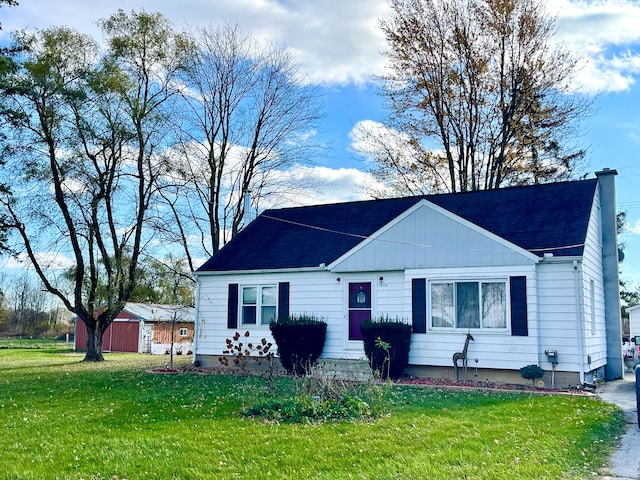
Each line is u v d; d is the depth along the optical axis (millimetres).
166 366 20969
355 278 17641
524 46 26438
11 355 34188
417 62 27734
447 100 27609
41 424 9203
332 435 8055
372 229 19344
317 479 6070
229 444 7613
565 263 14617
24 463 6863
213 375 17031
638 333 34500
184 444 7652
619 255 21297
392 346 15633
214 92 28141
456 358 15109
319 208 22312
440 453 6992
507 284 14961
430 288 16031
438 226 16141
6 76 22359
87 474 6375
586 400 11891
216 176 28375
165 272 27156
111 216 25984
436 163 28562
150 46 25750
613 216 18328
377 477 6098
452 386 14133
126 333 41719
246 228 22672
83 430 8695
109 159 25609
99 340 26688
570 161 27406
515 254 14930
